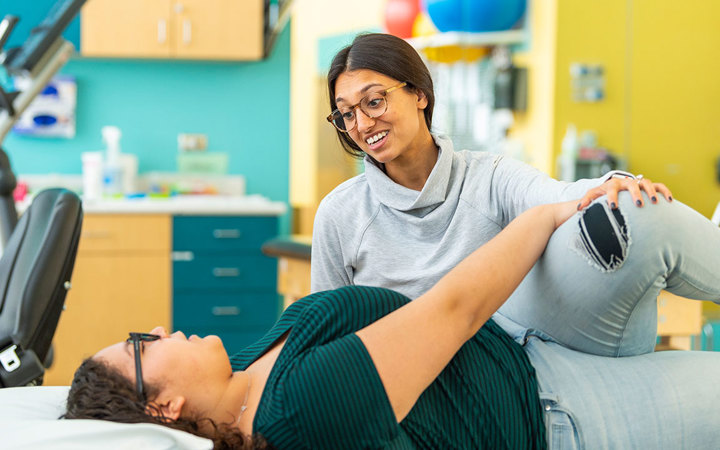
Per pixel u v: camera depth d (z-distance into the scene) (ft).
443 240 5.49
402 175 5.64
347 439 3.91
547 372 4.82
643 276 4.52
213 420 4.16
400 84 5.24
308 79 16.79
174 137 15.90
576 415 4.61
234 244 13.98
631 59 13.84
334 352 3.98
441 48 14.12
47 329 6.94
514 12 13.76
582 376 4.77
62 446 3.76
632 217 4.46
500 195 5.50
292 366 4.04
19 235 7.20
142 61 15.66
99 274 13.55
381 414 3.93
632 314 4.74
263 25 15.28
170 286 13.82
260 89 16.16
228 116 16.07
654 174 13.91
